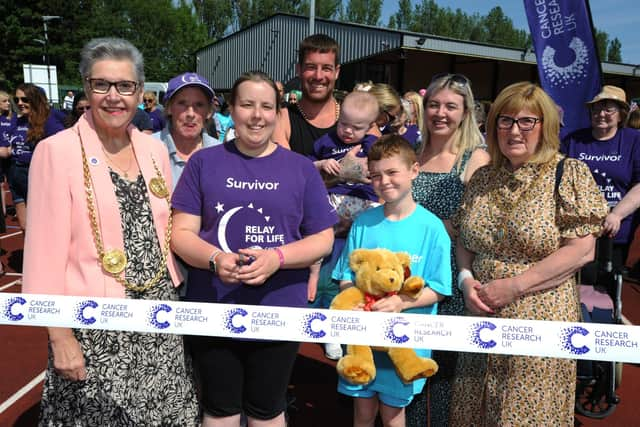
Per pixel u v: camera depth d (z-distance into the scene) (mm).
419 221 2514
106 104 2029
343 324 2139
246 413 2318
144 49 66375
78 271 2039
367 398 2596
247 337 2113
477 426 2479
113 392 2072
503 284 2279
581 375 3422
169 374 2213
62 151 1996
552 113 2238
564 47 4605
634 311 6059
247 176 2176
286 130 3490
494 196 2395
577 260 2217
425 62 26422
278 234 2189
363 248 2584
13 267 6957
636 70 28656
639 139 4328
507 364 2316
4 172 6879
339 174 3123
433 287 2434
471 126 2877
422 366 2309
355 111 3102
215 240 2180
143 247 2141
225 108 10734
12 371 4109
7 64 45219
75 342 2018
